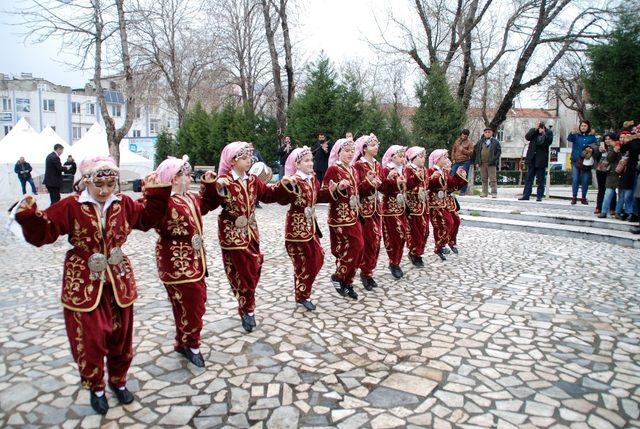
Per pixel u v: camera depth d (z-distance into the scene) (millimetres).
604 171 9992
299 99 16172
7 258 7652
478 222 10719
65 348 4051
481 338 4234
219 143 20812
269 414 3016
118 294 3025
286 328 4461
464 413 3027
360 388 3338
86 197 2941
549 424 2914
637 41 14906
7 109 45531
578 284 5949
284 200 4797
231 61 24672
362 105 15906
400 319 4707
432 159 7336
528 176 12625
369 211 5562
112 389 3184
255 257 4352
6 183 20703
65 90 49438
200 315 3666
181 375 3539
